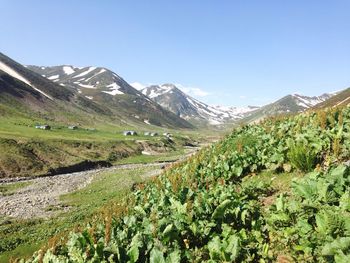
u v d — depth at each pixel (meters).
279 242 10.29
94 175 70.00
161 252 10.69
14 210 42.31
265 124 27.16
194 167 22.64
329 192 10.56
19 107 169.12
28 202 46.69
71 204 45.22
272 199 13.72
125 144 119.06
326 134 16.69
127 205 20.67
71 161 82.06
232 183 17.81
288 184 14.72
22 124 125.75
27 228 33.94
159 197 17.83
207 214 12.96
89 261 11.70
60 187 57.59
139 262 11.23
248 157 19.39
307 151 15.55
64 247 15.16
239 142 23.58
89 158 89.75
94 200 46.53
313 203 10.50
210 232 11.98
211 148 28.50
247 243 10.74
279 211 11.27
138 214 15.82
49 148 84.38
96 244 12.95
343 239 8.11
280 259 9.71
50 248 15.98
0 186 56.44
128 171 74.69
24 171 68.19
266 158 18.16
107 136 139.12
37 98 195.88
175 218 12.85
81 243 13.66
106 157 96.94
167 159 106.44
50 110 190.62
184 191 16.44
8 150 73.00
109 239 12.73
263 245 10.32
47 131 118.31
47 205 45.09
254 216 12.31
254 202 13.58
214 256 10.35
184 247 11.62
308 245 9.23
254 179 16.77
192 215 12.70
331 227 8.88
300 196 11.76
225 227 11.62
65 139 96.56
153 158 108.81
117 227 14.45
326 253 8.14
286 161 16.80
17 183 59.56
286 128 21.45
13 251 26.95
